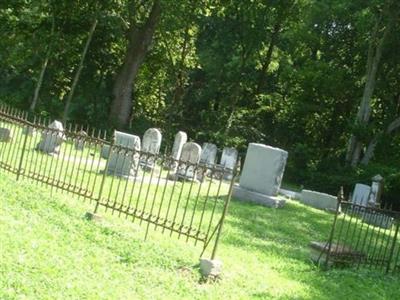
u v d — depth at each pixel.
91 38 38.22
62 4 37.16
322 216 20.61
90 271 7.59
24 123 12.90
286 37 46.44
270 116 48.59
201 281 8.47
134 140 20.62
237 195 20.30
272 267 10.84
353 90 42.31
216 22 46.88
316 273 11.10
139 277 7.95
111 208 10.98
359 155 39.31
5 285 6.33
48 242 8.32
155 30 41.97
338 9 40.16
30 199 10.91
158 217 10.09
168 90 49.59
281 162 20.47
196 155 22.67
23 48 39.28
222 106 50.53
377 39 38.47
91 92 41.16
